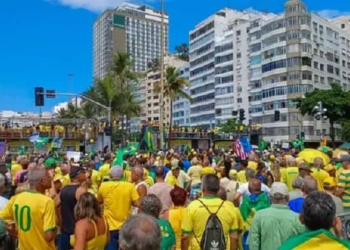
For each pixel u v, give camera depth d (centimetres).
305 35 9312
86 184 721
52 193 783
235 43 11200
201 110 12756
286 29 9406
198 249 524
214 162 1897
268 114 9738
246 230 622
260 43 10162
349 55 10988
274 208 506
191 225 532
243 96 10931
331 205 332
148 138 2245
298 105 7425
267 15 10531
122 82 6088
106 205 665
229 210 536
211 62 12250
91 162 1375
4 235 356
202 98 12719
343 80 10619
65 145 5188
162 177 799
